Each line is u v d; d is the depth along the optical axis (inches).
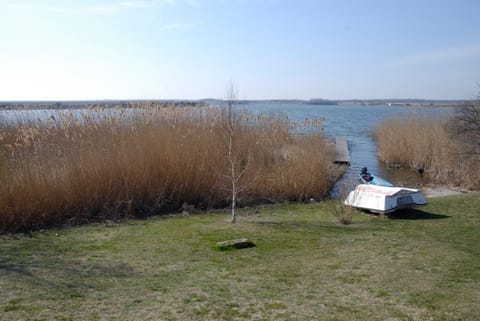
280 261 225.5
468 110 644.7
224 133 427.5
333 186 522.3
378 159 858.8
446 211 353.1
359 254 234.1
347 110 4220.0
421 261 217.6
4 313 157.6
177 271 210.1
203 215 364.5
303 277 199.5
